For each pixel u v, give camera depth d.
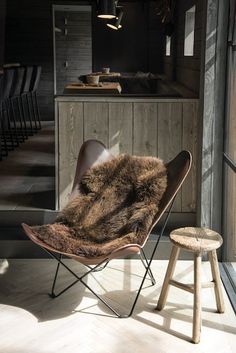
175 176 3.04
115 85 5.82
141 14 9.55
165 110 3.79
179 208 3.88
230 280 3.30
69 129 3.83
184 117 3.79
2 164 5.44
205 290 3.22
